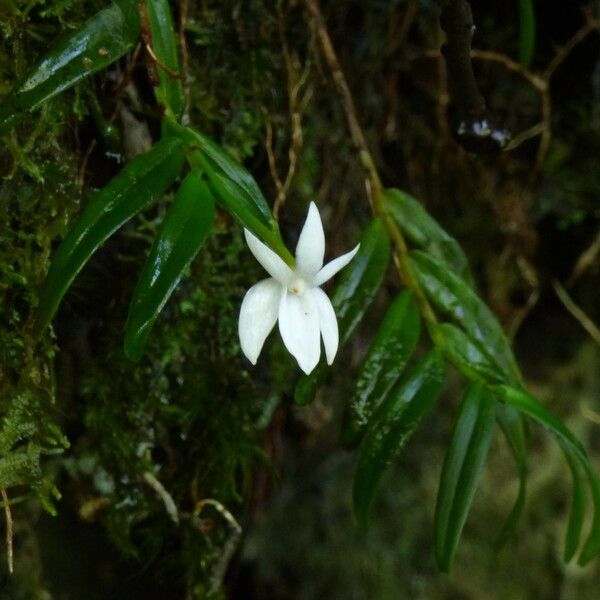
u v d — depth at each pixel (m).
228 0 0.62
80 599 0.64
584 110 0.71
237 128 0.63
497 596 0.75
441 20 0.60
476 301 0.61
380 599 0.75
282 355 0.65
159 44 0.56
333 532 0.75
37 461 0.57
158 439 0.63
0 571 0.63
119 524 0.62
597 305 0.74
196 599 0.64
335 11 0.67
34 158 0.58
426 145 0.71
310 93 0.65
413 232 0.62
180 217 0.55
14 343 0.57
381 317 0.71
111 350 0.62
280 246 0.54
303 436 0.69
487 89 0.71
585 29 0.70
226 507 0.65
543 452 0.75
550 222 0.73
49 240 0.58
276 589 0.75
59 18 0.57
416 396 0.59
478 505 0.75
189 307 0.62
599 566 0.75
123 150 0.61
